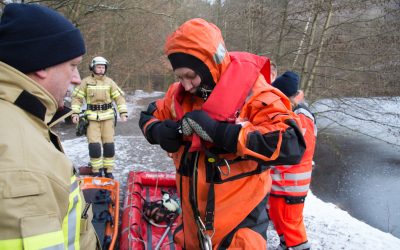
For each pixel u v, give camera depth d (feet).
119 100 17.08
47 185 3.34
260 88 5.47
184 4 69.46
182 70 5.39
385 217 32.78
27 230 3.09
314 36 42.65
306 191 9.59
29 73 3.95
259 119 5.31
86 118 16.15
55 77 4.17
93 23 44.75
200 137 5.32
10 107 3.59
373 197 37.01
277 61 44.42
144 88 84.38
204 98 5.82
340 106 41.60
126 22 57.88
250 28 47.73
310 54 41.86
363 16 40.42
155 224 11.63
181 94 6.17
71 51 4.21
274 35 46.73
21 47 3.80
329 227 13.69
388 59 39.65
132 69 68.69
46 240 3.20
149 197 14.01
